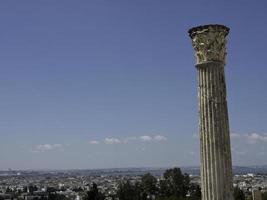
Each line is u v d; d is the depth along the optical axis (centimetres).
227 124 2091
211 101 2083
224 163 2027
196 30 2147
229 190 2014
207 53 2114
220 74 2116
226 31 2156
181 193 12862
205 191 2033
